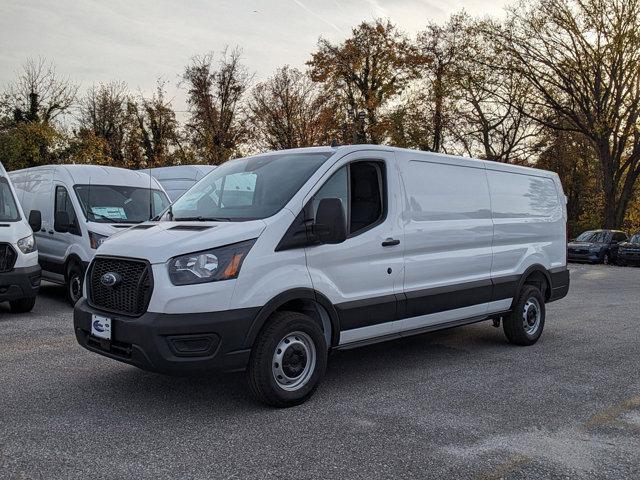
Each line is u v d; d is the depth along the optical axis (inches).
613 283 645.3
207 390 203.8
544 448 159.5
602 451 158.2
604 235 1099.3
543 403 198.7
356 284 209.5
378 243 216.4
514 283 282.0
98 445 155.2
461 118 1450.5
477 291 260.7
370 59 1467.8
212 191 220.4
